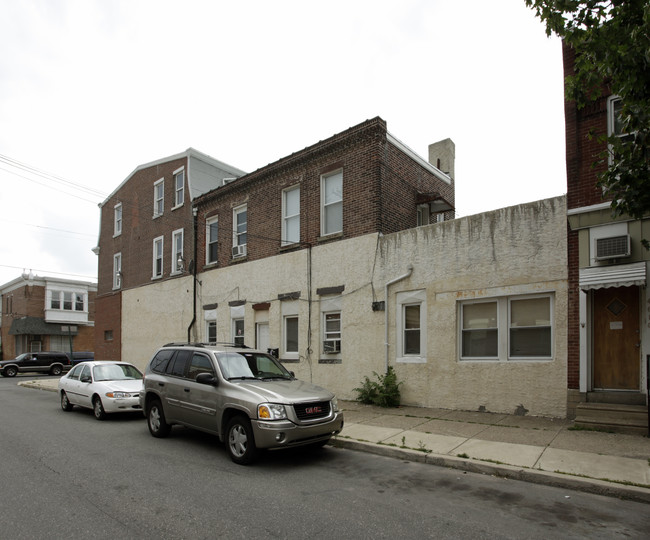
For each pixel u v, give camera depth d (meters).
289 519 5.00
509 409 10.35
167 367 9.44
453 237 11.58
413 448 7.80
